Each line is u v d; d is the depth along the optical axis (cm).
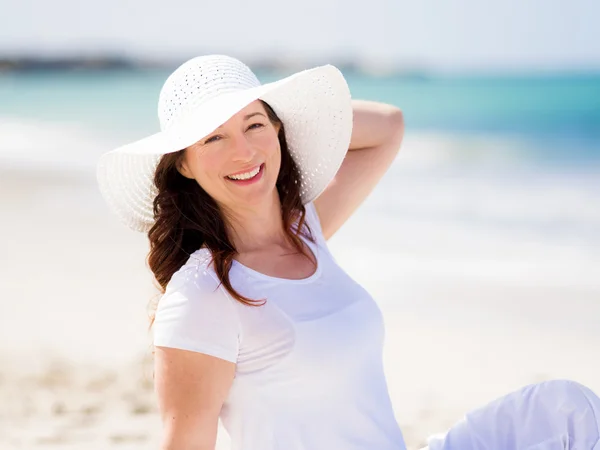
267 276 248
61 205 1325
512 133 2525
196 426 231
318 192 292
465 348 625
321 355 239
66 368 570
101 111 3753
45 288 803
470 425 263
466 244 973
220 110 237
